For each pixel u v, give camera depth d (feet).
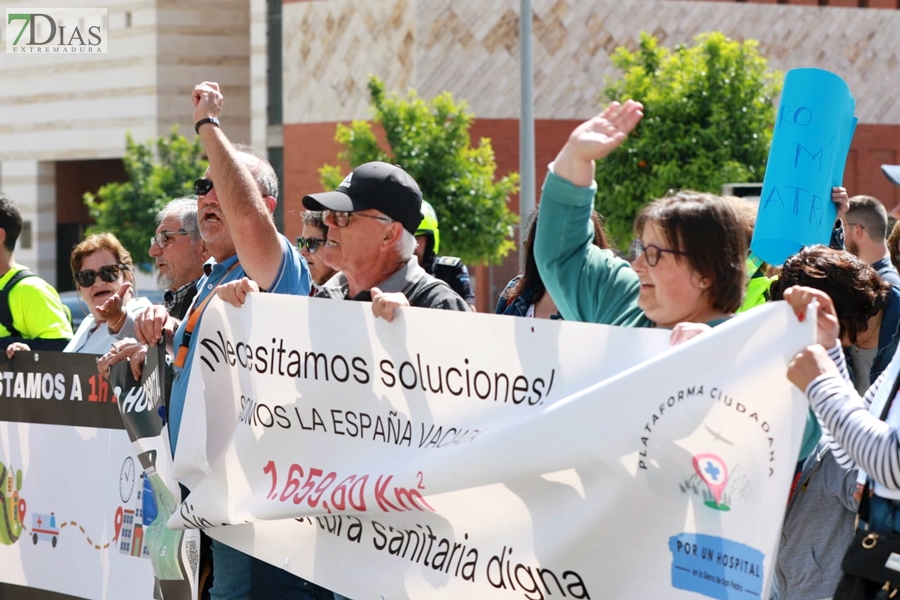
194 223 22.50
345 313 16.17
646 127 78.89
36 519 22.04
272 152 114.01
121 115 135.95
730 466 12.55
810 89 18.76
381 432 15.90
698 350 12.74
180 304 22.02
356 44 102.78
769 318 12.40
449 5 97.50
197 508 17.87
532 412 14.43
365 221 17.49
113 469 20.67
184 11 131.95
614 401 13.25
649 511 13.11
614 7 101.60
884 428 11.89
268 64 114.01
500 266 97.25
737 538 12.49
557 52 100.32
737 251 13.43
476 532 14.60
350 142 84.58
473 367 14.96
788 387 12.26
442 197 80.74
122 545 20.39
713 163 77.71
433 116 83.30
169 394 18.79
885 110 110.01
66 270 152.66
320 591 18.65
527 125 64.54
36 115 146.10
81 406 21.22
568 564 13.75
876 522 12.91
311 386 16.61
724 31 104.68
